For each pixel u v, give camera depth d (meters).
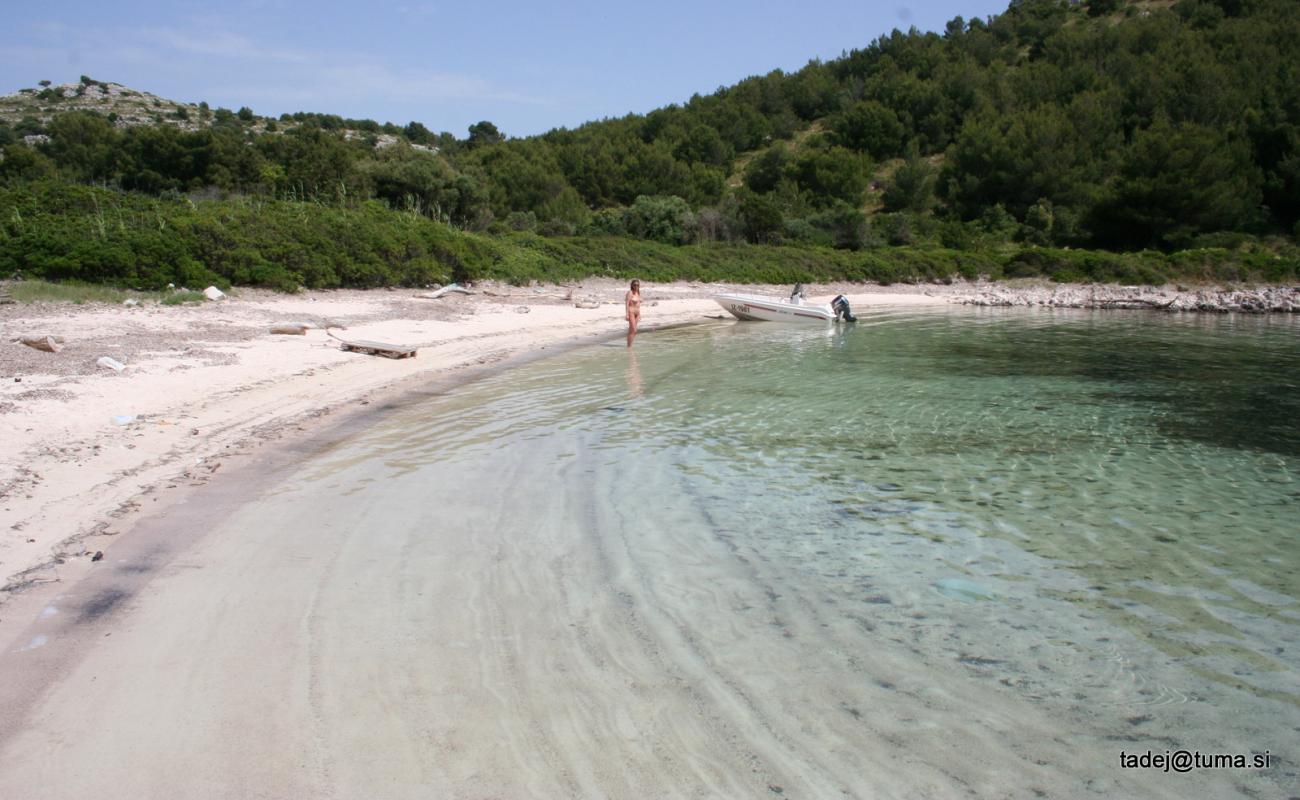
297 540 6.14
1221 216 47.09
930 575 5.83
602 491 7.57
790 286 37.12
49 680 4.14
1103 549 6.38
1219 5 75.94
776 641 4.81
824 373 14.85
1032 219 53.00
